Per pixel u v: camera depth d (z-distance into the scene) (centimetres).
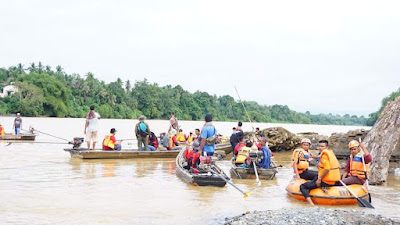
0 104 8850
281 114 18412
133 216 672
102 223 627
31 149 1734
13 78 10619
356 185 825
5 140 2245
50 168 1173
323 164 801
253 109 16700
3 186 881
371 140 1241
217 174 962
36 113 9081
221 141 2223
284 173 1259
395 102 1310
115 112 11338
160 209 723
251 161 1108
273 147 2078
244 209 740
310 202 792
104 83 12150
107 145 1493
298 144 2200
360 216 656
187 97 13925
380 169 1078
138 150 1540
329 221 622
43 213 673
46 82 9756
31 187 880
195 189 917
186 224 637
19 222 617
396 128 1183
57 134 3088
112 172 1136
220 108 15112
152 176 1089
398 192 941
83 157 1397
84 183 947
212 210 727
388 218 659
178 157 1290
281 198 846
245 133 2084
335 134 1700
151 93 12769
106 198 795
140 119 1541
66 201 760
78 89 11269
